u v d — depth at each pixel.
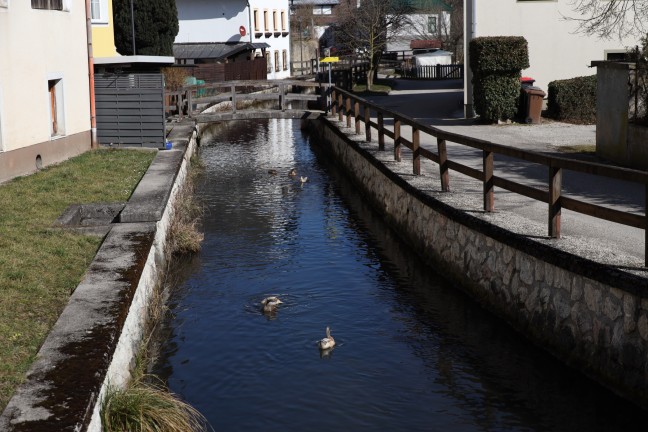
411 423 7.88
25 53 16.31
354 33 50.78
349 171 21.53
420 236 13.71
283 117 28.70
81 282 8.90
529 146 20.27
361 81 48.84
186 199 17.31
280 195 19.44
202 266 13.26
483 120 25.59
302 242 14.81
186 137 24.03
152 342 9.88
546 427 7.71
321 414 8.06
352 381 8.83
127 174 16.80
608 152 17.84
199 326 10.48
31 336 7.33
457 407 8.20
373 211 17.52
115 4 35.47
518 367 9.01
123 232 11.36
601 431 7.55
